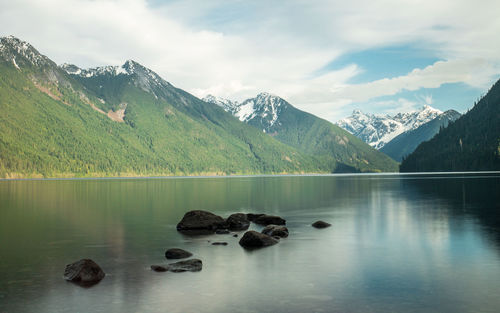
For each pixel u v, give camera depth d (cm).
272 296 1992
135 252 3052
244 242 3303
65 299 1956
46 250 3130
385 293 2023
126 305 1875
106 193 10362
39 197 8875
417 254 2881
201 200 8038
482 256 2784
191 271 2467
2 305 1877
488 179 15350
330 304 1875
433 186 11825
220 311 1797
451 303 1873
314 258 2805
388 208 6100
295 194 9794
